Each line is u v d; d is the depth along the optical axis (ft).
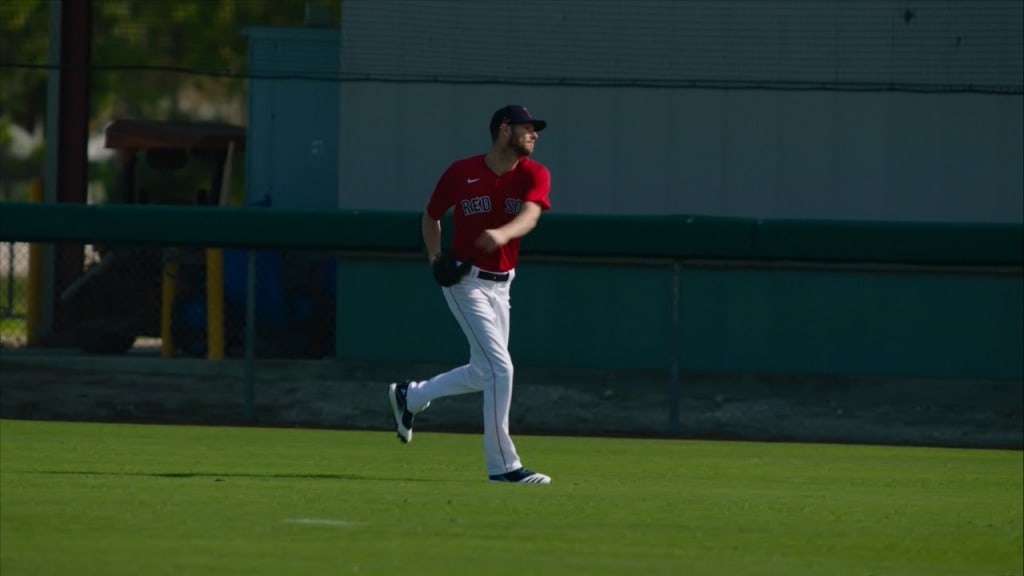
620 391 165.07
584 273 166.50
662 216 144.46
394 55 168.14
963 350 161.48
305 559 57.72
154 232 147.33
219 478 86.94
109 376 167.53
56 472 89.76
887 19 163.02
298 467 96.37
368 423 140.77
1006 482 96.89
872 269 162.30
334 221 146.92
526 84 166.30
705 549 63.21
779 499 82.58
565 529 67.36
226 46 367.25
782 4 164.14
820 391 163.73
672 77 165.89
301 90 188.44
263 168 188.75
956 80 162.40
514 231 80.18
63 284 188.03
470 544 62.28
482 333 84.48
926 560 62.44
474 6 167.12
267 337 175.42
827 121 165.17
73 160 193.77
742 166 166.30
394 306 167.84
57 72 193.06
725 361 165.17
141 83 528.63
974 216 163.84
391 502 75.15
